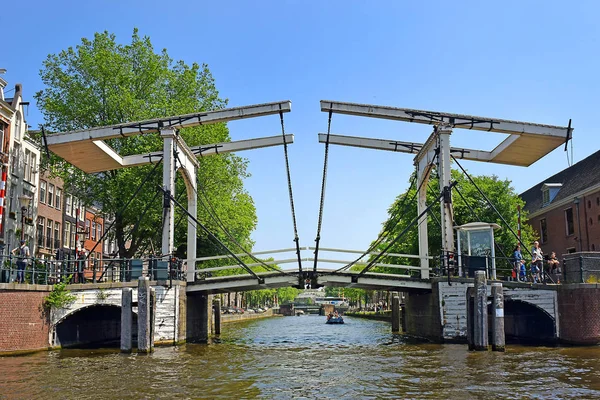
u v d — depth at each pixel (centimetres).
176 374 1516
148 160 2555
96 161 2512
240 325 5419
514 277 2388
